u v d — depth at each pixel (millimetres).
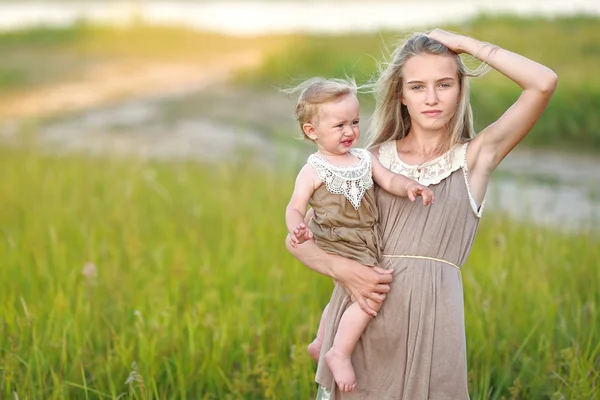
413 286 4059
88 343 5574
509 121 4117
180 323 5770
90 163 12336
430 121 4109
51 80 22203
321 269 4117
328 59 20781
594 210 9867
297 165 13234
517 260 6707
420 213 4109
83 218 8758
